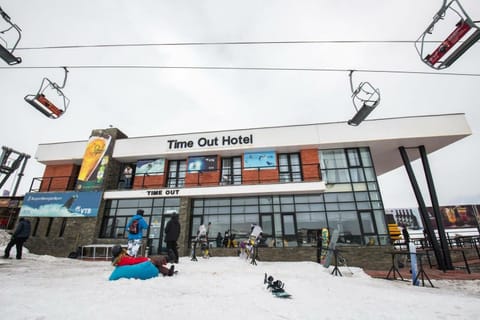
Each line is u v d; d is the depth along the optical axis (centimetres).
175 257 864
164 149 1673
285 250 1336
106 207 1602
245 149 1594
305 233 1412
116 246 555
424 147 1506
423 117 1462
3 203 1873
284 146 1562
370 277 889
